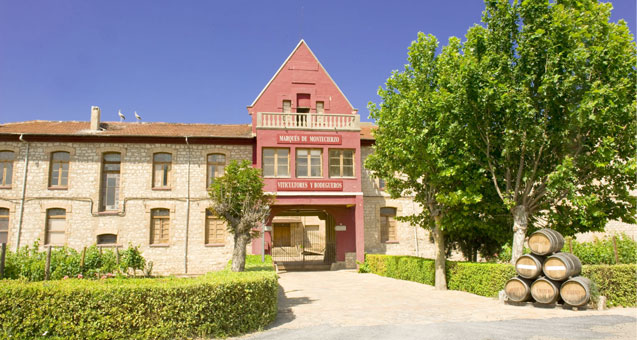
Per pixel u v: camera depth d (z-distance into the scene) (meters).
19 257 14.05
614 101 11.56
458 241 18.44
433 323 9.52
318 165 23.48
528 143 12.59
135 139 23.28
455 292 14.71
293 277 20.80
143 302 8.16
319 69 25.98
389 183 17.14
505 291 11.96
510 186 13.84
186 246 22.94
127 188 23.00
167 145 23.64
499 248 17.61
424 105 14.02
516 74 12.98
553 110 12.88
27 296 7.77
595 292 11.04
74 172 22.77
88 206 22.61
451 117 13.47
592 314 10.33
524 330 8.72
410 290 15.47
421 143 14.23
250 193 13.13
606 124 12.22
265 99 25.06
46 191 22.41
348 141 23.69
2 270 11.31
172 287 8.34
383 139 16.47
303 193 22.66
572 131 12.62
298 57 25.89
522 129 12.59
